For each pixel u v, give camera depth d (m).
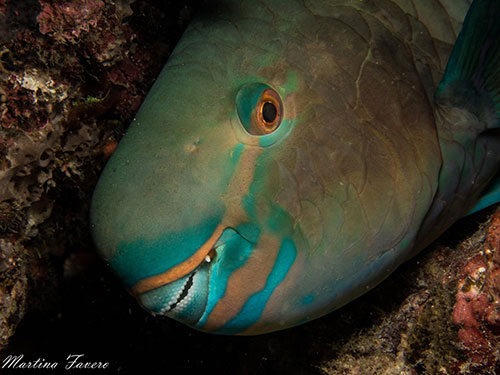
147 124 0.20
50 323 0.43
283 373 0.35
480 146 0.27
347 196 0.21
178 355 0.43
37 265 0.36
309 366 0.33
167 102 0.20
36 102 0.28
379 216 0.22
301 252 0.21
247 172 0.20
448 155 0.25
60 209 0.35
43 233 0.35
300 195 0.20
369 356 0.31
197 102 0.20
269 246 0.20
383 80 0.22
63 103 0.29
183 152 0.19
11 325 0.34
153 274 0.19
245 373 0.37
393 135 0.22
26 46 0.27
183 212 0.19
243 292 0.20
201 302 0.20
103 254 0.19
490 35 0.24
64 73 0.28
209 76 0.20
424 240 0.27
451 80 0.25
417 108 0.23
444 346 0.26
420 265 0.29
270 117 0.20
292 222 0.20
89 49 0.28
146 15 0.30
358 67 0.22
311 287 0.21
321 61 0.21
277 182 0.20
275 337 0.34
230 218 0.20
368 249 0.22
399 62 0.23
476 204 0.30
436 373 0.27
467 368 0.25
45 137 0.29
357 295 0.24
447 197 0.26
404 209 0.22
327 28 0.22
